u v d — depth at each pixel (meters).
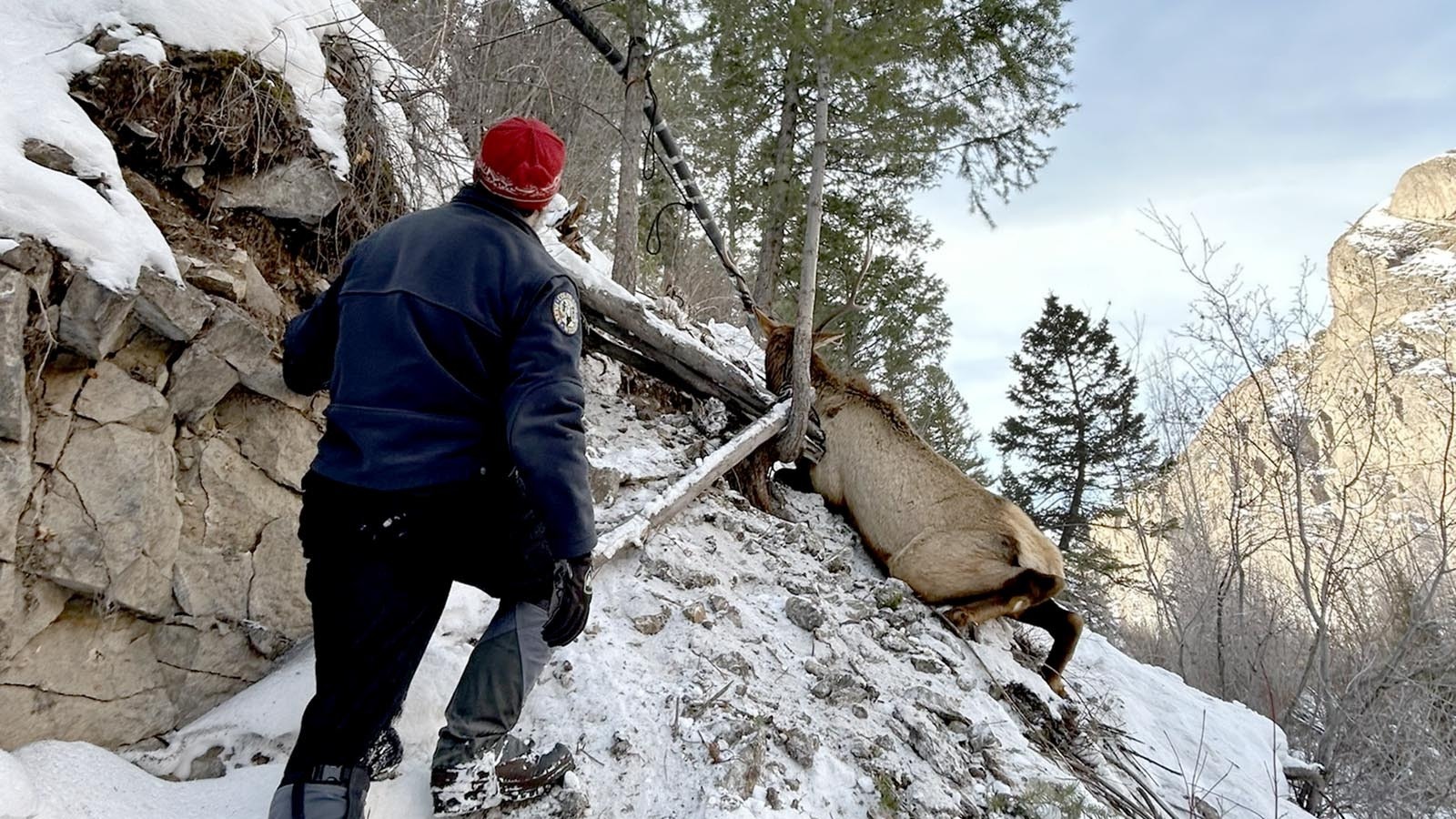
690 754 2.55
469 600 2.88
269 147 2.97
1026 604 4.39
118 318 2.15
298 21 3.31
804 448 5.07
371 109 3.43
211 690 2.43
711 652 3.10
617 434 4.52
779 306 13.46
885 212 12.88
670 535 3.80
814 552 4.50
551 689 2.71
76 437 2.14
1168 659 9.85
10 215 2.01
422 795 2.19
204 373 2.43
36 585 2.03
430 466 1.81
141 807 1.98
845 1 5.15
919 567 4.46
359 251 2.03
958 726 3.37
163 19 2.83
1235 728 5.32
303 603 2.69
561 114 8.98
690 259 14.03
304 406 2.79
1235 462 8.44
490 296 1.91
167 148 2.75
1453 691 6.62
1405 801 5.60
